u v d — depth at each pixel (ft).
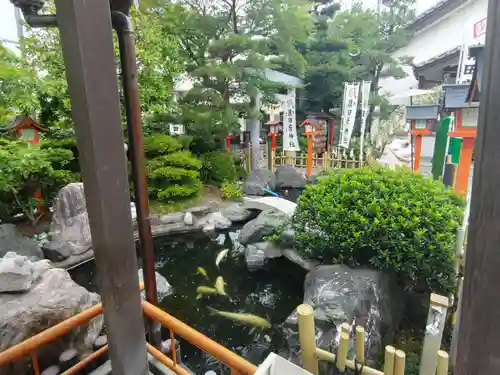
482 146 1.72
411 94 27.78
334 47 40.24
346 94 32.58
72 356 8.07
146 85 24.00
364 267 12.41
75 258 17.95
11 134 22.18
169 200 26.13
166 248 22.76
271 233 19.62
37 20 4.59
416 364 9.91
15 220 21.89
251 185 31.91
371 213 12.13
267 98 32.58
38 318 8.62
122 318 4.26
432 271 11.14
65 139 24.03
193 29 27.09
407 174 14.21
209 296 16.75
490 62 1.64
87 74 3.38
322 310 10.43
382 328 10.44
